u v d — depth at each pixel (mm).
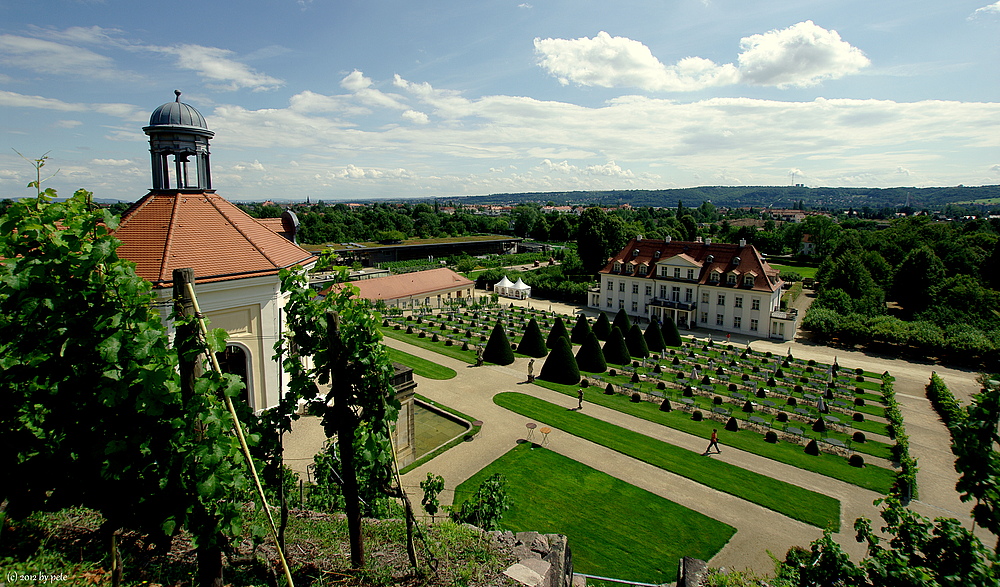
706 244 64812
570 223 175625
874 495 23969
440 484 17125
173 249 23156
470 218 199375
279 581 10344
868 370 45969
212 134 27781
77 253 7270
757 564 18859
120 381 7289
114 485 8148
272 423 10883
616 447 28250
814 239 124438
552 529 20656
